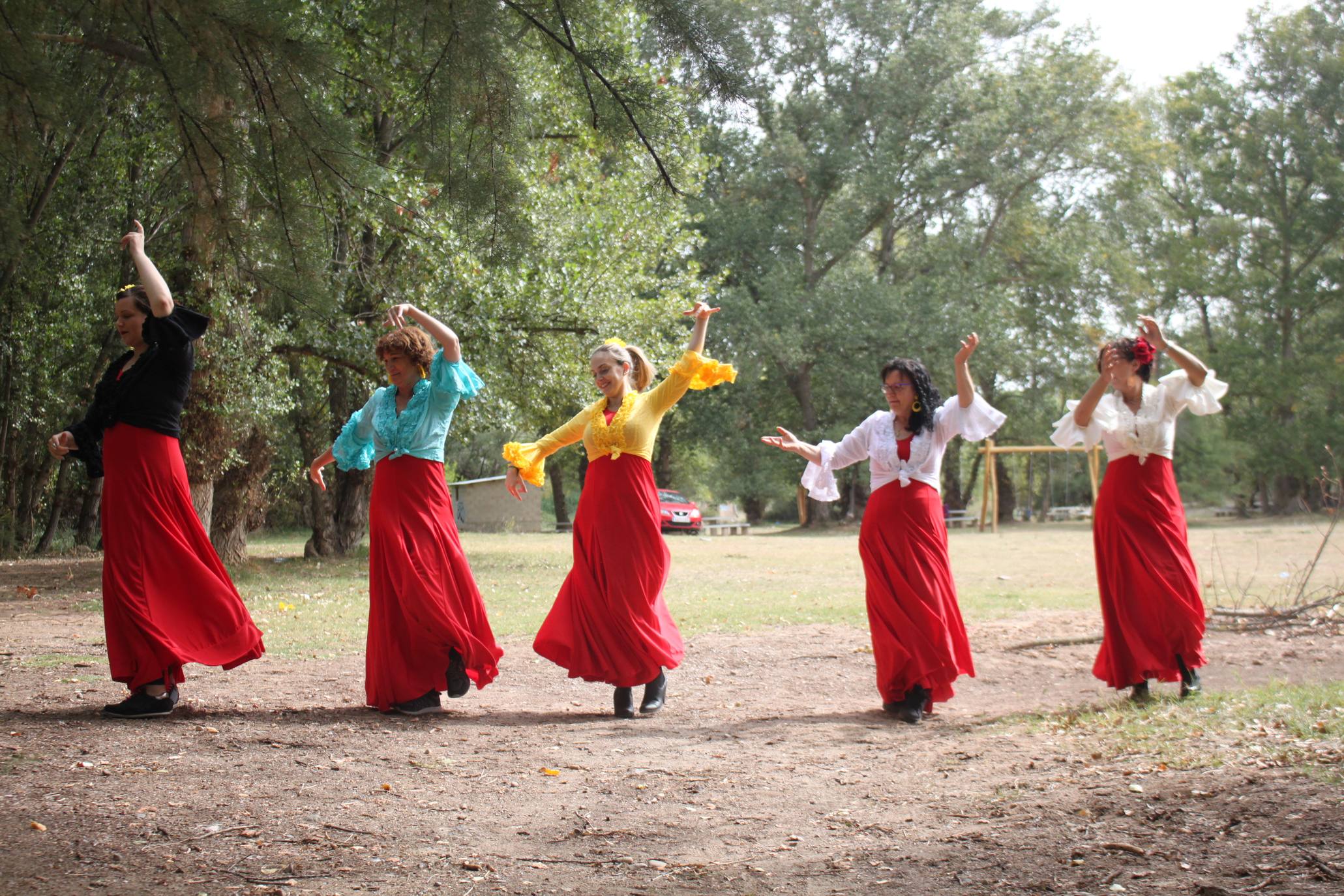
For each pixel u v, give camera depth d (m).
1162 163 37.97
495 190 5.85
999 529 33.28
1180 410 5.44
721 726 5.01
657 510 5.36
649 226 17.50
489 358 15.12
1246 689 5.52
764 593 12.17
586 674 5.17
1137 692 5.35
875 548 5.39
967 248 36.75
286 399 13.94
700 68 5.53
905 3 35.41
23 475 19.70
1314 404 34.03
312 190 5.96
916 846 2.99
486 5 5.46
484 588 12.65
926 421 5.44
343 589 12.11
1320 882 2.45
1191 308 38.62
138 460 4.59
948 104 35.03
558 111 12.30
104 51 5.59
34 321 16.73
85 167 15.13
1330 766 3.31
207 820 3.20
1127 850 2.76
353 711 5.05
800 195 36.06
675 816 3.41
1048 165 37.09
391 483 5.09
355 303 15.38
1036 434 39.69
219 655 4.66
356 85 7.09
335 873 2.80
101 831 3.05
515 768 4.04
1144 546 5.32
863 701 5.82
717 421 35.66
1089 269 37.69
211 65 5.42
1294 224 35.41
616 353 5.45
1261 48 35.78
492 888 2.73
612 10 6.07
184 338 4.69
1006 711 5.42
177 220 13.96
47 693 5.24
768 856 2.98
